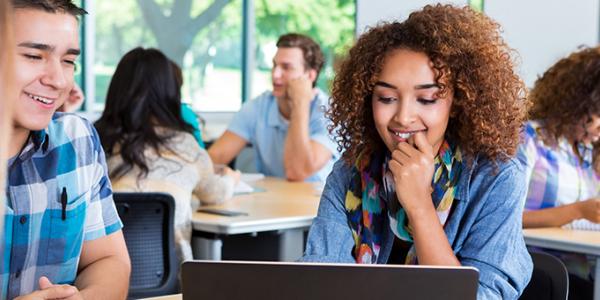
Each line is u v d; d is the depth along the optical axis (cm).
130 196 302
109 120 317
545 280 195
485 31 179
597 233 308
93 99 591
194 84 635
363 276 127
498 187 178
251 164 595
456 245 180
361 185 193
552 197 323
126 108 315
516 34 623
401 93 176
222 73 648
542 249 315
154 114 318
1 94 94
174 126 321
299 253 346
